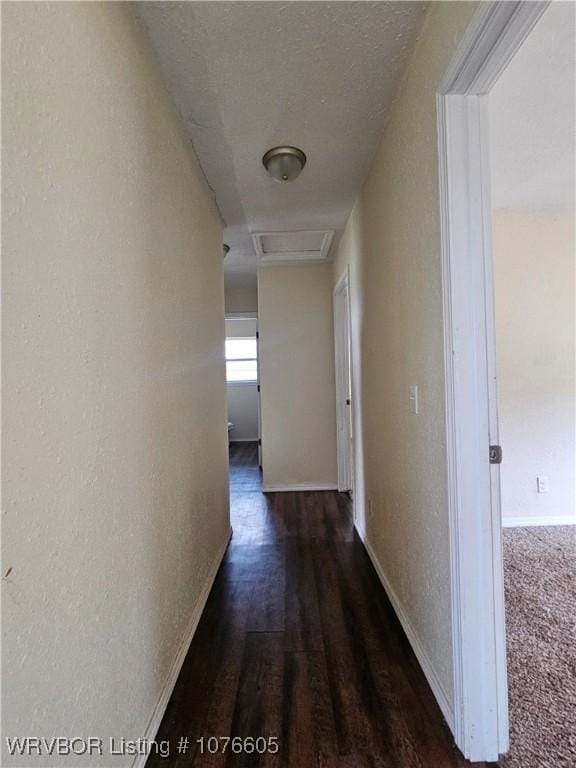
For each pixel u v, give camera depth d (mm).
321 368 4066
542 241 2939
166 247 1523
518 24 912
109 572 994
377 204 2090
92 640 904
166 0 1201
